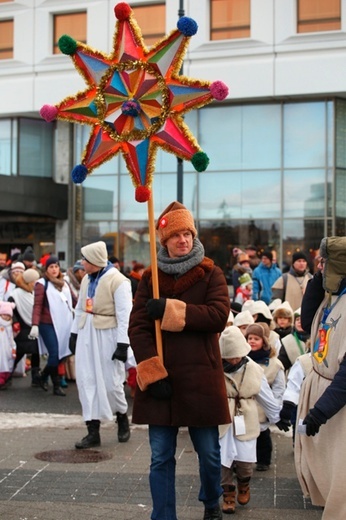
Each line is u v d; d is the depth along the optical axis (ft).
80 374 27.17
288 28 76.84
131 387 38.37
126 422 28.07
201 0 79.10
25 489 21.77
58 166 87.51
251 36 77.92
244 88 77.82
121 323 26.78
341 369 15.70
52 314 39.19
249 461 19.95
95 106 18.60
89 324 27.30
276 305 37.76
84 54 18.54
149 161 18.15
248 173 80.18
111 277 27.25
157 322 17.54
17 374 45.55
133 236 84.53
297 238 78.84
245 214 80.38
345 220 78.79
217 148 81.05
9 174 87.51
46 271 39.93
